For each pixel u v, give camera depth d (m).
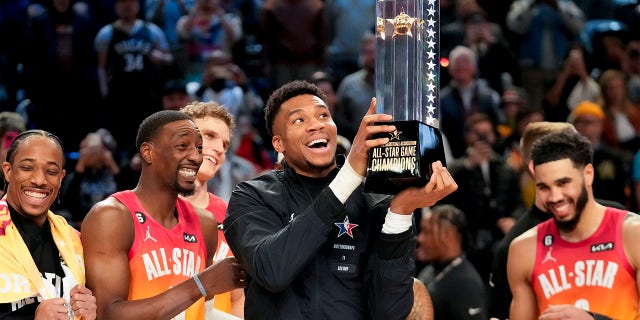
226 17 14.24
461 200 10.92
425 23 5.07
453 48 14.48
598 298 6.15
